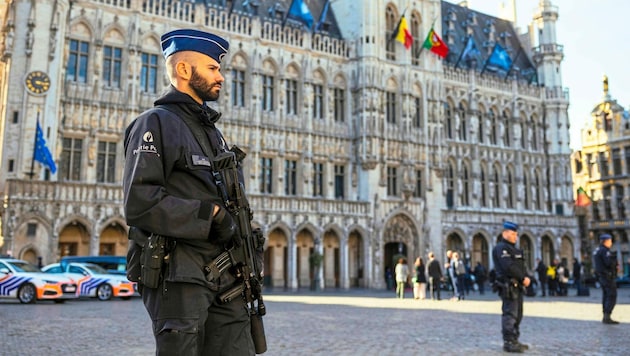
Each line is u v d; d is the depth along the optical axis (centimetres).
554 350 1238
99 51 4341
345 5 5862
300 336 1465
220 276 355
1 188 3700
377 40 5650
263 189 5028
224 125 4828
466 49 6419
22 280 2614
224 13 4975
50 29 3941
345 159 5491
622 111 7612
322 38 5556
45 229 3650
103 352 1175
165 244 336
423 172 5812
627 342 1369
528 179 6888
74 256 3606
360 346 1284
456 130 6338
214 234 348
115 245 4094
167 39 392
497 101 6750
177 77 386
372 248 5262
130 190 335
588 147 7956
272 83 5231
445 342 1361
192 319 334
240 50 5025
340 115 5588
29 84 3812
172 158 357
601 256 1816
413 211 5631
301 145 5238
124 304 2655
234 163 380
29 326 1648
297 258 5088
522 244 6638
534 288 4016
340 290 4725
